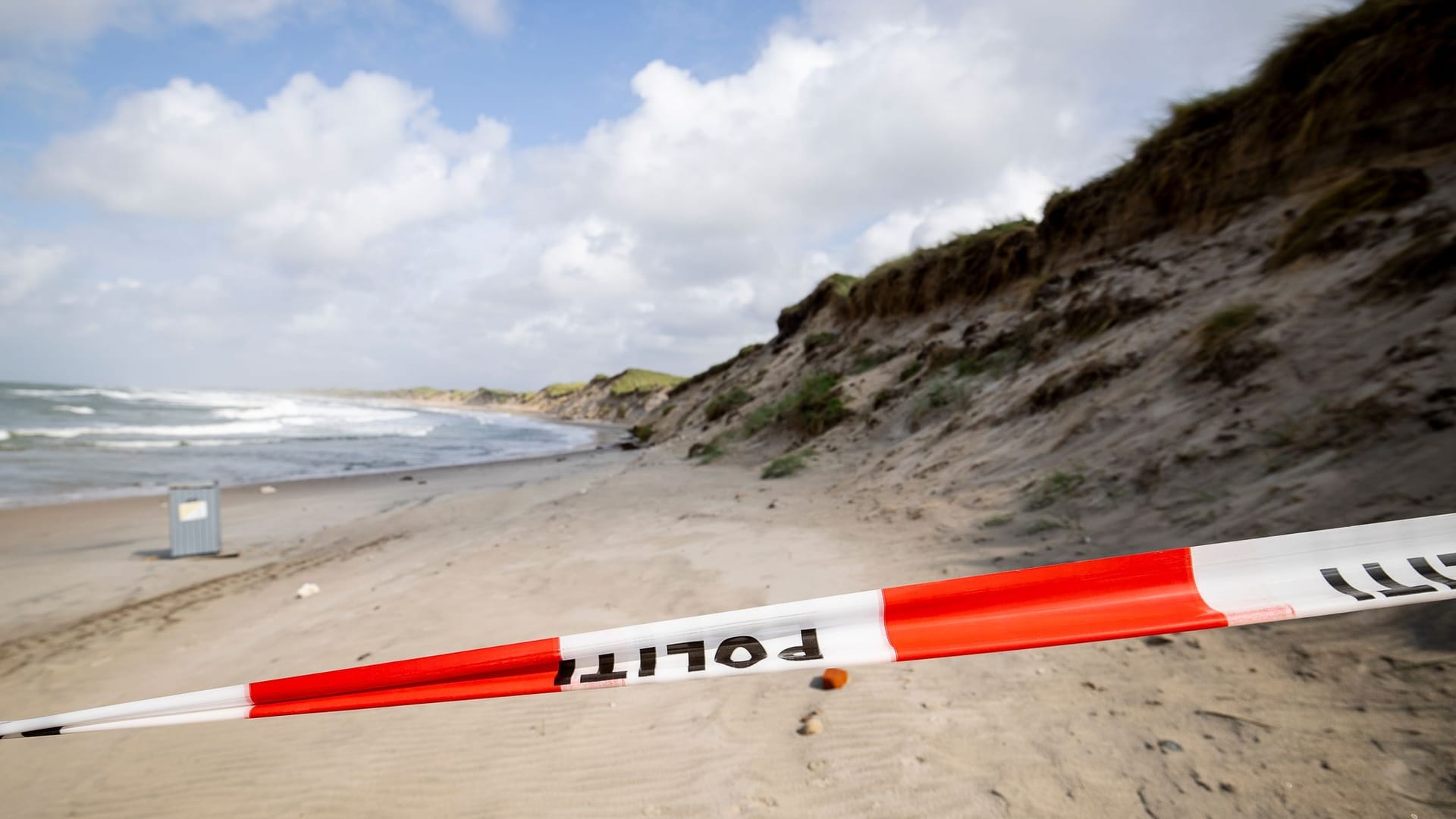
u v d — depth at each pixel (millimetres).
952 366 11438
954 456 7383
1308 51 7832
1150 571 1740
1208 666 2566
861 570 4574
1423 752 1860
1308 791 1855
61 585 6699
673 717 2895
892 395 12008
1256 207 8148
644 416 57250
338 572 6656
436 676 1768
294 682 1784
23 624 5488
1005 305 12609
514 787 2510
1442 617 2307
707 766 2510
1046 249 12805
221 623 5125
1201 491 4043
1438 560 1713
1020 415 7316
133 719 1792
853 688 2955
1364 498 3059
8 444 21000
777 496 8570
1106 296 8469
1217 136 9062
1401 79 6691
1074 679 2717
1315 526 3084
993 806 2076
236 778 2770
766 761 2496
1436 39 6453
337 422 45438
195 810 2582
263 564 7496
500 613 4492
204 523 8047
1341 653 2363
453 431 39969
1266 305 5371
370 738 2971
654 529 7008
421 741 2902
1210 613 1646
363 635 4348
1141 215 10391
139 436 27016
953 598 1735
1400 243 4809
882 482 7824
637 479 12500
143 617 5492
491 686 1745
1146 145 10602
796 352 25328
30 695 3930
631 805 2332
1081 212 11922
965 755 2355
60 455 19156
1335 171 7254
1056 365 8141
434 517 9984
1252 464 3971
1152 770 2094
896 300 18359
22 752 3146
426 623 4434
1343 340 4434
